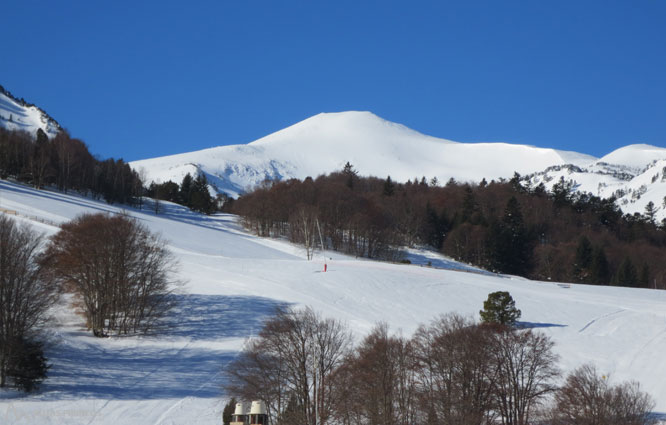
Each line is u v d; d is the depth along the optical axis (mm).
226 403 67000
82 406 65000
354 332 86938
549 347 77688
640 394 65375
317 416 61875
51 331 84312
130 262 92438
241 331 87812
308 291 105688
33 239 91000
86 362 77000
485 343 69875
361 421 63625
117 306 89688
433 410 63031
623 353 85875
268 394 63406
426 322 92938
